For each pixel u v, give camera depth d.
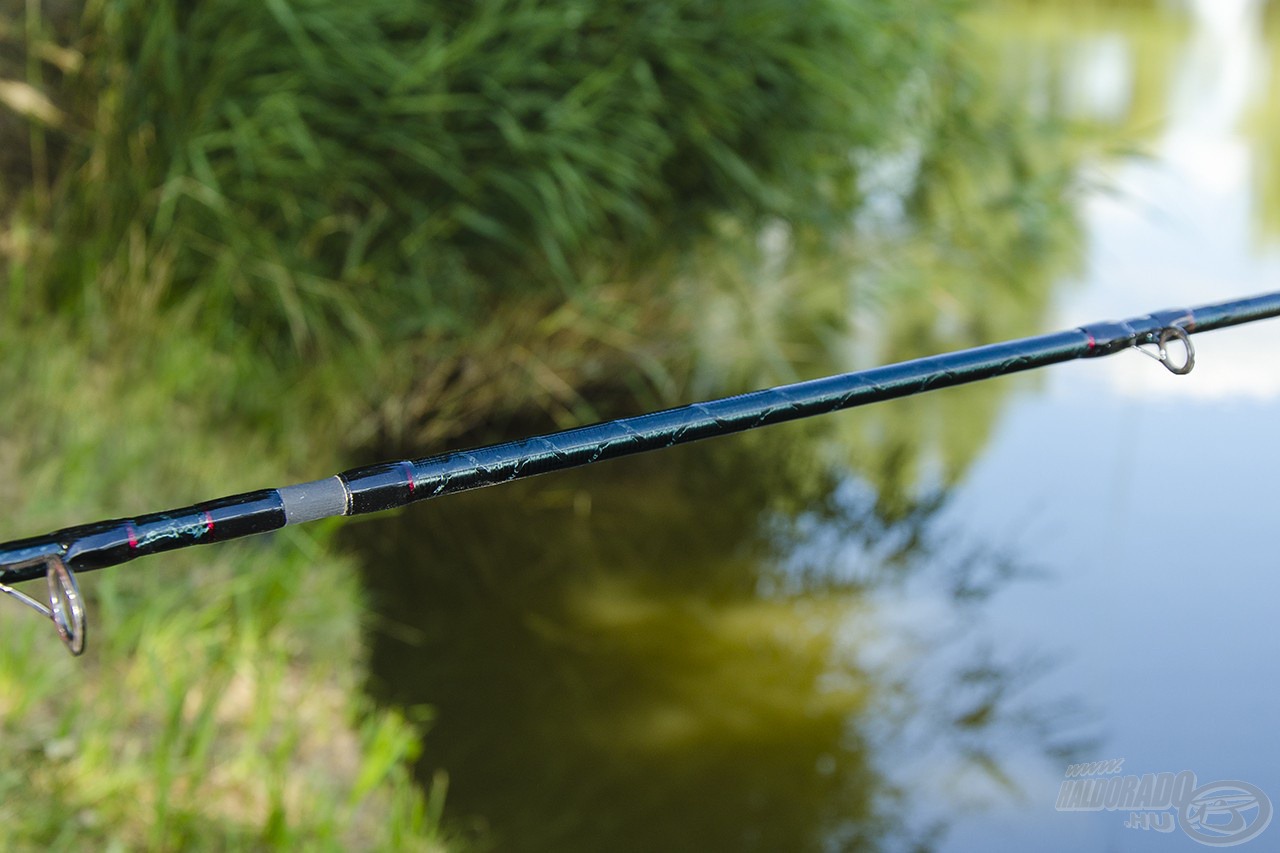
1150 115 3.80
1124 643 1.45
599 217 1.81
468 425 1.92
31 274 1.64
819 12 1.80
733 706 1.39
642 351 1.96
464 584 1.59
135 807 1.05
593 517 1.78
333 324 1.77
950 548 1.70
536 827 1.19
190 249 1.69
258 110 1.63
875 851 1.18
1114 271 2.58
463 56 1.66
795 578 1.65
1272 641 1.44
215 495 1.52
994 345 0.66
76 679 1.18
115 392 1.58
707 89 1.77
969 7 2.07
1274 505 1.70
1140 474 1.78
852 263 2.10
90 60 1.72
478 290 1.86
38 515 1.36
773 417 0.61
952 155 2.12
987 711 1.37
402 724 1.32
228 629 1.33
